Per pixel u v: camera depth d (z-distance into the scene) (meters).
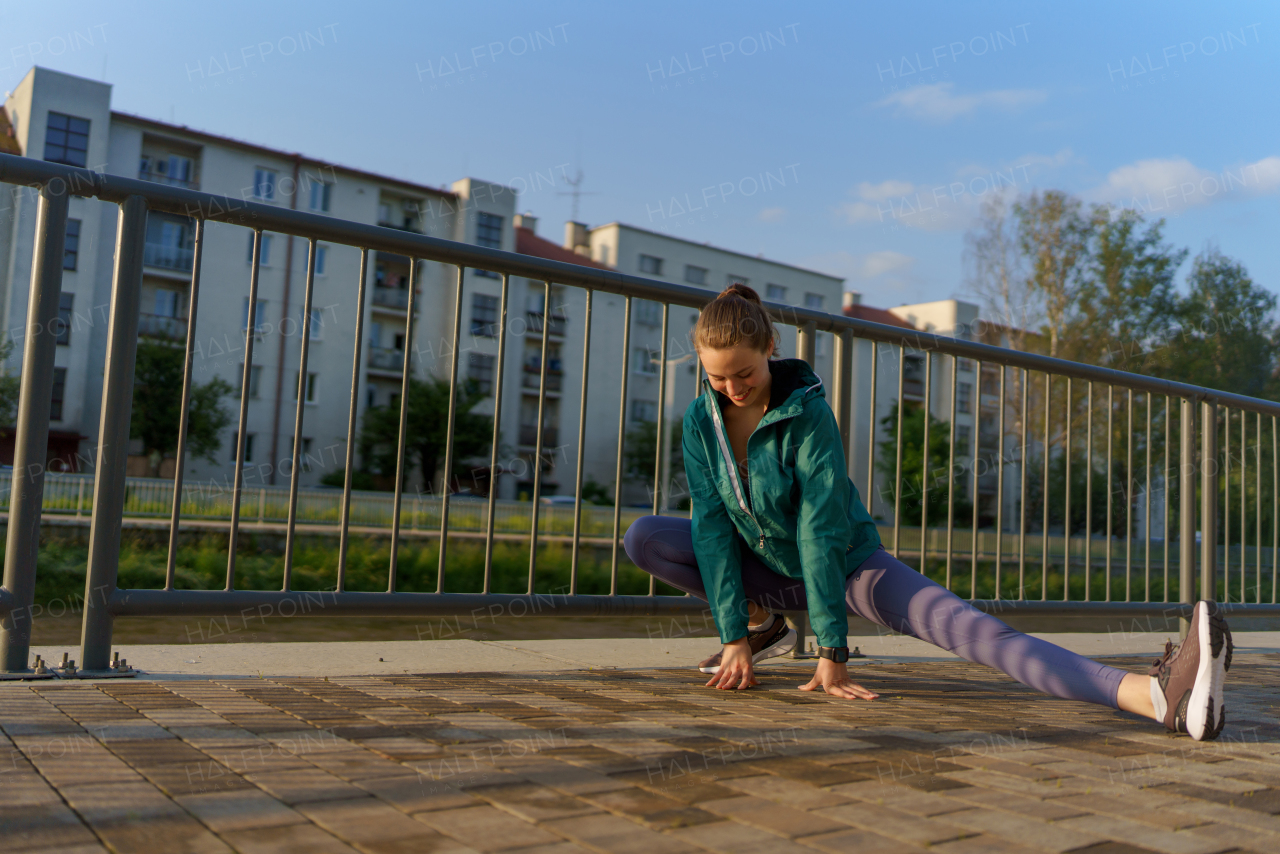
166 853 0.82
